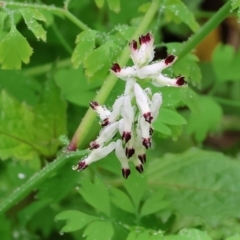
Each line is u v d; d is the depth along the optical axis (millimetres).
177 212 303
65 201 353
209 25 288
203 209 304
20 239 346
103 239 267
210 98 367
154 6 289
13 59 267
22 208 316
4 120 298
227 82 468
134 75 237
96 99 275
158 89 280
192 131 362
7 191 338
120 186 317
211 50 492
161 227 293
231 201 307
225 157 325
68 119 367
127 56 276
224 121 460
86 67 275
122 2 376
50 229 354
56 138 303
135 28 294
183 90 294
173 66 300
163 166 326
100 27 388
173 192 314
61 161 276
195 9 478
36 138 302
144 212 281
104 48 276
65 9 288
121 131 240
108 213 278
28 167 337
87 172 331
